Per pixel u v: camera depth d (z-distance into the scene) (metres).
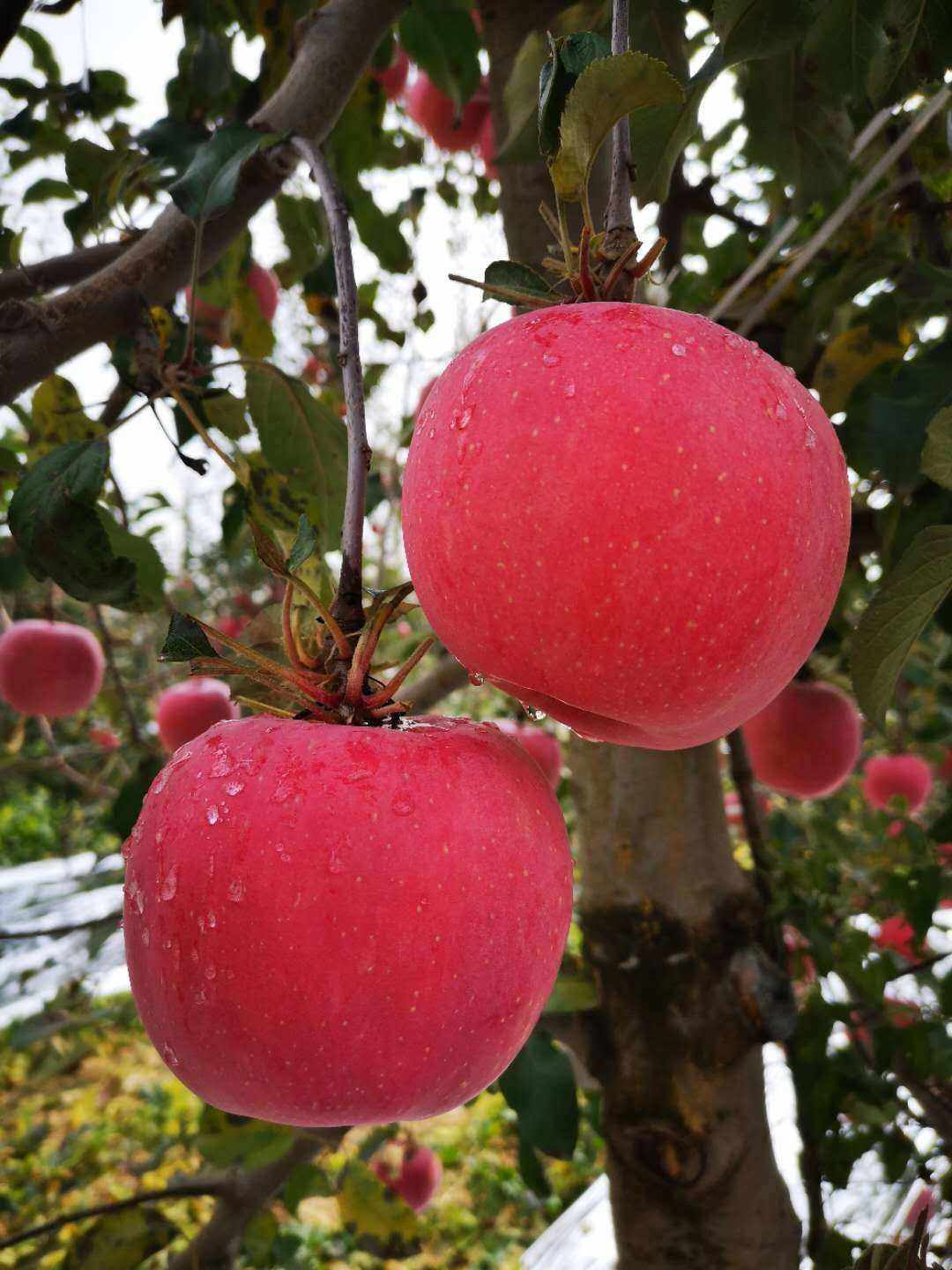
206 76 0.50
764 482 0.17
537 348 0.18
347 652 0.21
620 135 0.20
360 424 0.21
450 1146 1.55
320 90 0.35
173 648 0.20
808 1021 0.43
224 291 0.54
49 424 0.45
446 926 0.17
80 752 0.98
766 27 0.27
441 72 0.44
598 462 0.17
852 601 0.61
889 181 0.46
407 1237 0.56
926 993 0.63
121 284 0.33
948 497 0.35
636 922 0.39
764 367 0.18
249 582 1.17
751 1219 0.38
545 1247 0.73
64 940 1.07
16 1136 1.36
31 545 0.29
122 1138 1.44
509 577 0.17
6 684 0.68
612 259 0.20
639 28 0.35
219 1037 0.18
